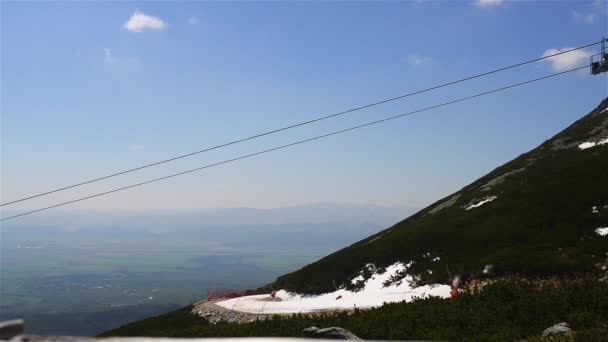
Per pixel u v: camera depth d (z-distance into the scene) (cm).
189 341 783
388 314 2308
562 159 6303
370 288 4331
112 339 748
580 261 3183
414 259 4497
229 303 4812
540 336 1691
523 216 4419
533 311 2014
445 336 1873
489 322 2002
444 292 3556
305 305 4228
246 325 2486
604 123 7056
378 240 5747
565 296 2083
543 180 5350
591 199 4250
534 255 3466
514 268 3397
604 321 1770
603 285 2188
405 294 3831
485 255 3875
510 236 4119
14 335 702
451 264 3972
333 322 2234
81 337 741
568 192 4572
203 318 4350
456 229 4822
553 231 3931
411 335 1906
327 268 5222
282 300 4878
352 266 4972
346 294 4400
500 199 5331
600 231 3694
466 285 3472
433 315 2170
